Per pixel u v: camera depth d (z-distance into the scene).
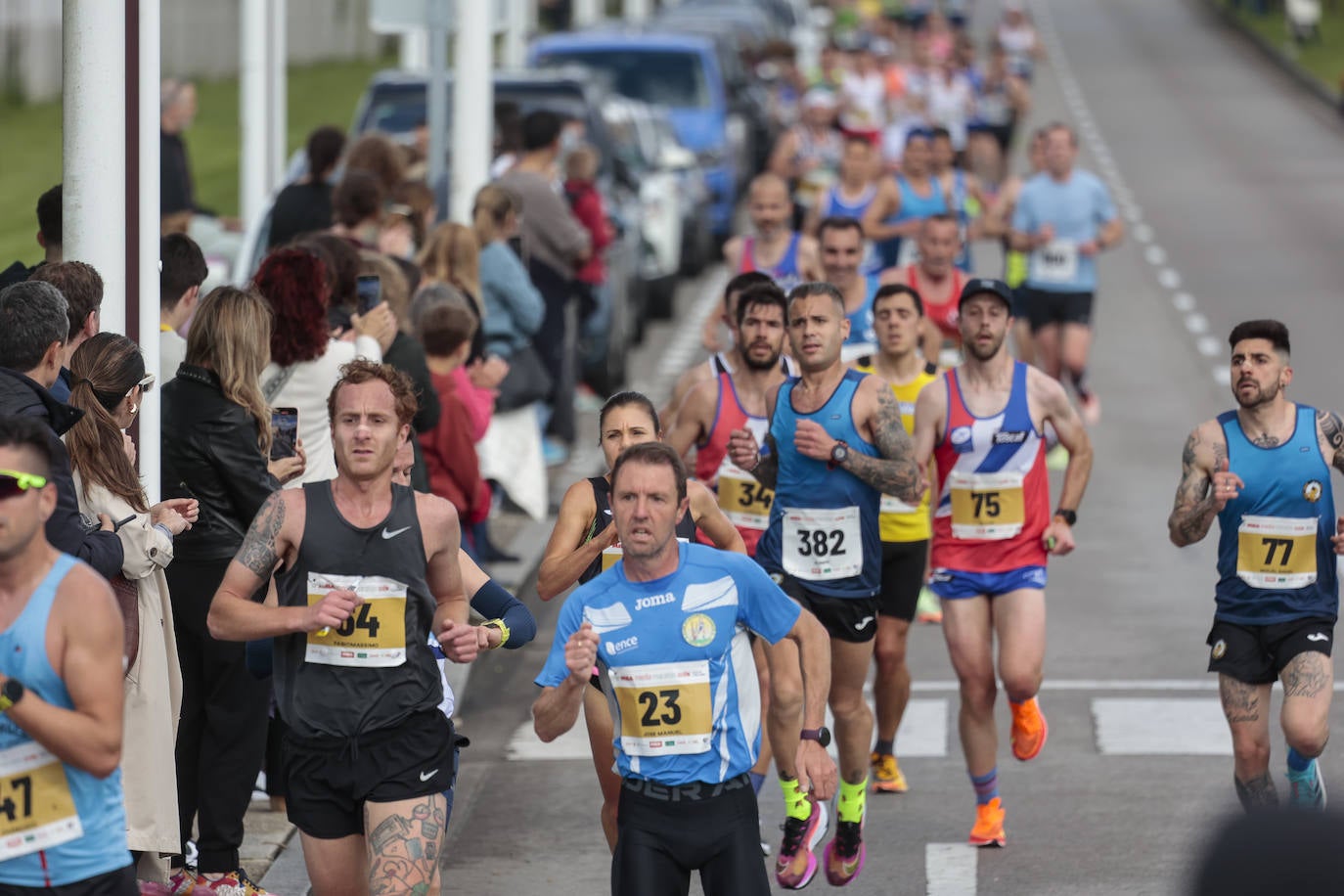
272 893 26.08
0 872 16.83
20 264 27.30
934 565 28.92
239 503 25.48
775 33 151.25
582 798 30.78
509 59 86.62
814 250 41.91
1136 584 44.28
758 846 19.98
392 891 19.72
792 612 20.16
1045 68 196.25
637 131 76.62
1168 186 122.75
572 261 52.28
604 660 19.86
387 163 41.88
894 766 31.03
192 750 25.55
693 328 77.56
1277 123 155.62
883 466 26.70
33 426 16.89
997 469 28.66
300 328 27.92
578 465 55.16
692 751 19.70
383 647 20.12
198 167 103.69
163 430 25.27
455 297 36.19
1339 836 8.55
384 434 20.09
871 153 52.44
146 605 22.41
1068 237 56.66
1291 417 26.28
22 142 106.31
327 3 172.00
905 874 27.08
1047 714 34.84
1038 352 58.91
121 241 25.95
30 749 16.84
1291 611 26.03
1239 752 26.25
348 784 20.14
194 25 147.00
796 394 27.39
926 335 37.88
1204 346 75.19
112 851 17.27
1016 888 26.34
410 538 20.25
